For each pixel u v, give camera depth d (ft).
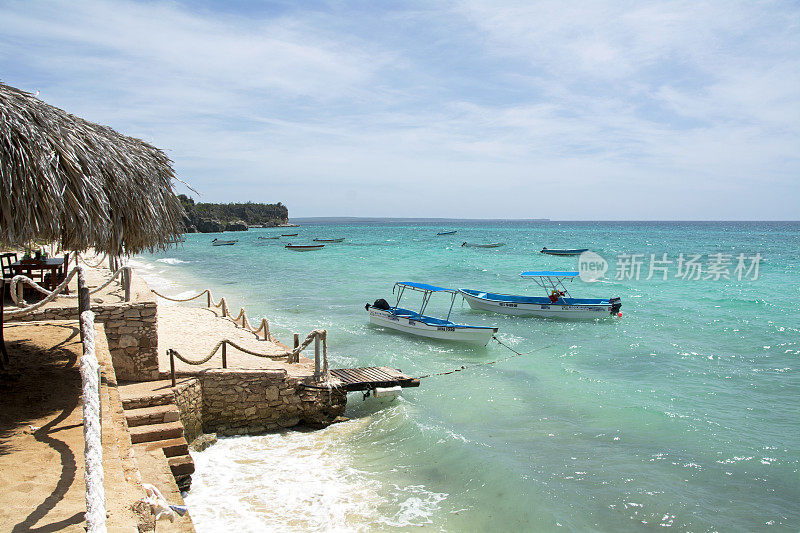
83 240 22.52
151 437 29.63
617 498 29.35
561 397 46.14
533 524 26.81
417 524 26.96
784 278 132.77
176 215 31.76
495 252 228.84
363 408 44.37
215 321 58.80
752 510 28.32
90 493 11.97
